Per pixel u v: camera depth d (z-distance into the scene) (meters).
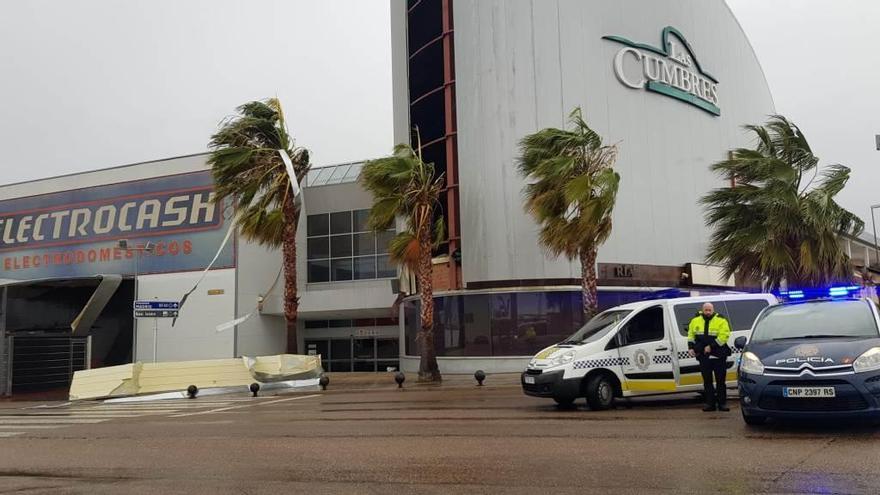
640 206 27.05
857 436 8.28
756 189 17.66
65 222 35.34
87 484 7.13
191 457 8.62
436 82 27.86
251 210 24.19
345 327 35.44
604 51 27.03
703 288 28.44
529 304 24.84
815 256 16.80
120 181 34.38
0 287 26.38
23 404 21.02
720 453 7.44
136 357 32.34
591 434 9.09
